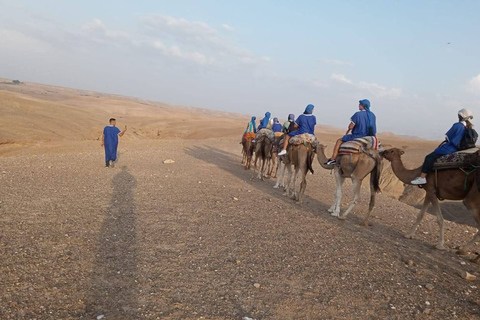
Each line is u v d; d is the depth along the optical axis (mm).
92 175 13500
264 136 14938
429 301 5566
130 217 8469
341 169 9906
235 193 11984
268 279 5836
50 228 7309
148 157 20125
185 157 21156
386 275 6383
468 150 7363
